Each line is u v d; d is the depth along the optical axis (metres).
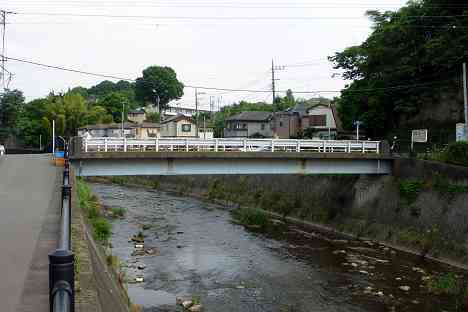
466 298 16.28
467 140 25.42
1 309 5.28
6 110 42.09
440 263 21.05
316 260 21.56
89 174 21.52
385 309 15.40
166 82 81.81
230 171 24.11
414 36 32.16
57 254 3.08
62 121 59.44
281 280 18.48
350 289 17.42
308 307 15.52
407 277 18.94
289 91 79.00
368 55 34.97
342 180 30.78
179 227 28.45
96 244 13.34
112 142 21.62
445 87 30.52
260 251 23.12
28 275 6.52
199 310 14.89
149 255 21.52
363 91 35.56
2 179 16.22
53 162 21.20
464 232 21.02
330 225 28.98
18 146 58.03
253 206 36.09
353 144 27.11
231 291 17.03
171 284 17.55
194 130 61.34
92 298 5.92
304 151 25.84
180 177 48.56
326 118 48.19
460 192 22.06
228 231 27.66
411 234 23.77
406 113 34.00
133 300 15.53
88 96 100.25
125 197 41.38
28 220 10.04
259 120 58.81
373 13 37.25
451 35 29.31
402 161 26.70
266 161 24.84
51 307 2.92
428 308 15.50
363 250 23.61
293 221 31.55
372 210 27.27
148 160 22.48
